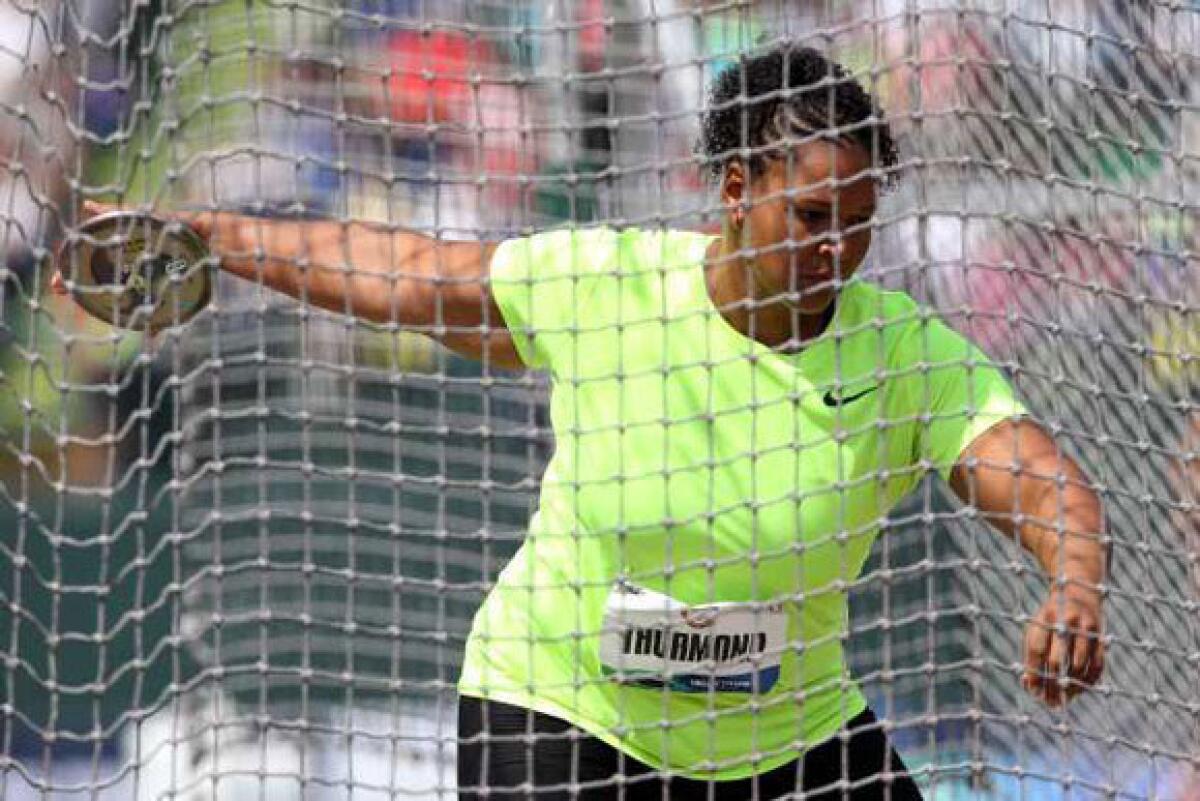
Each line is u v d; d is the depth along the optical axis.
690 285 15.38
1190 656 16.92
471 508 23.58
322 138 22.58
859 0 20.34
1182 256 17.08
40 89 17.12
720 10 17.53
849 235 14.84
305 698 16.23
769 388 15.22
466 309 15.89
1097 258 19.62
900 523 15.52
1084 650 14.66
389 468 23.59
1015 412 15.30
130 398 24.19
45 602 24.28
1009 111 16.81
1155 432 19.33
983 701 21.14
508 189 22.45
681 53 21.64
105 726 23.80
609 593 15.38
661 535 15.25
